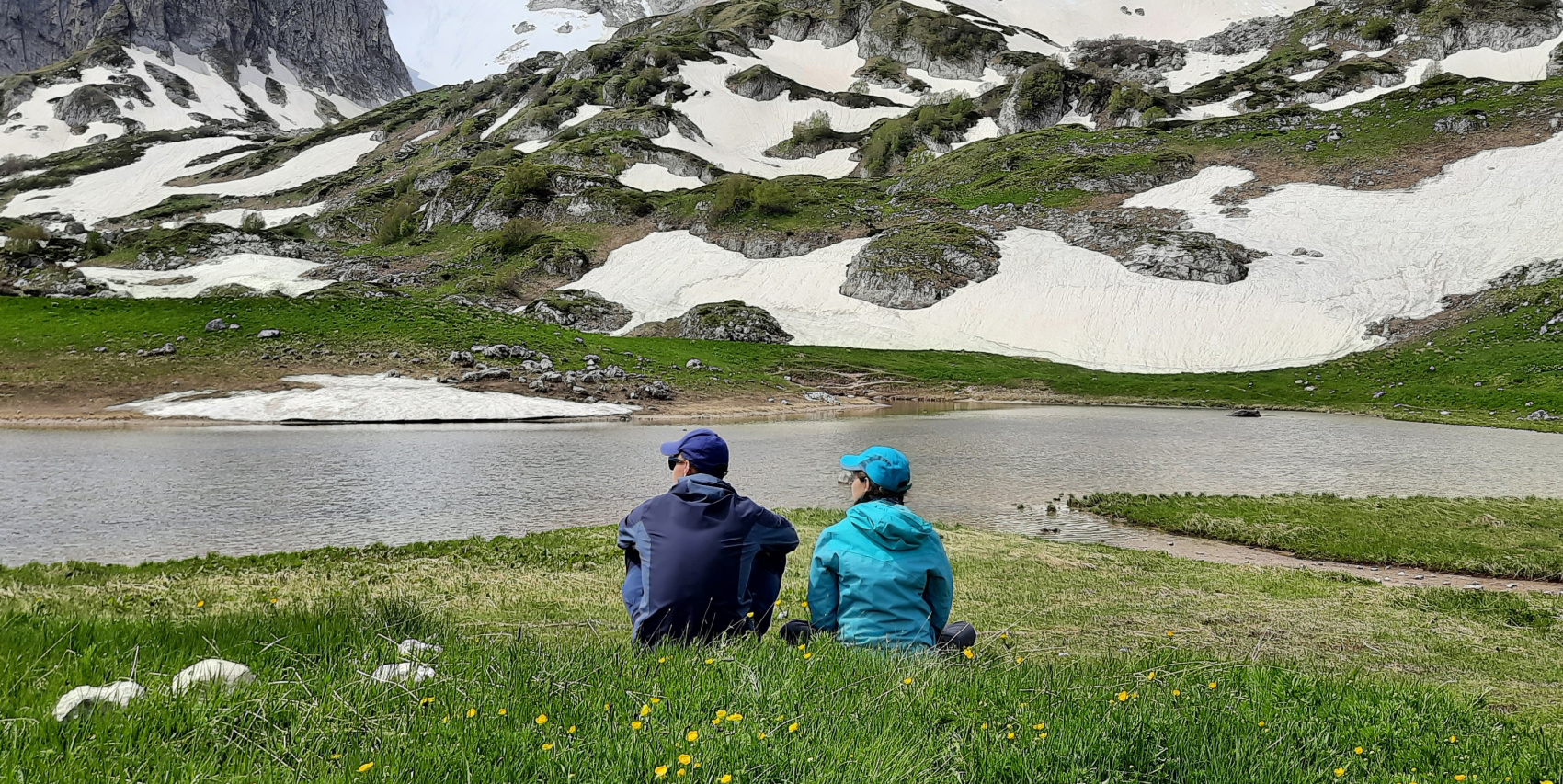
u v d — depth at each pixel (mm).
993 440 46375
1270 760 4422
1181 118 174750
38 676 4578
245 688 4430
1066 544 20469
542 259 127188
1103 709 5164
